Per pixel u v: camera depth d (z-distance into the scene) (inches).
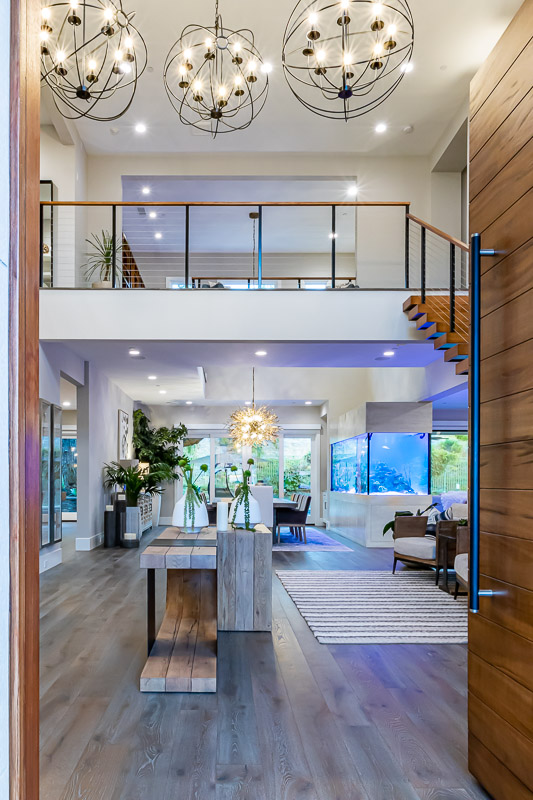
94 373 367.9
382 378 486.3
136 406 547.5
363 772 95.9
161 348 303.4
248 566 185.9
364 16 247.4
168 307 263.1
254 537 186.7
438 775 95.3
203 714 118.1
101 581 256.8
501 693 83.6
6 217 29.2
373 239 360.2
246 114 316.8
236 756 100.7
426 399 387.5
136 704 122.7
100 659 151.5
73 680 136.4
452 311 235.6
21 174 31.6
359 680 140.1
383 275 358.0
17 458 29.8
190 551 134.6
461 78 287.1
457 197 359.9
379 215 361.4
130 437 508.1
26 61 32.7
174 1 241.0
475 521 78.5
